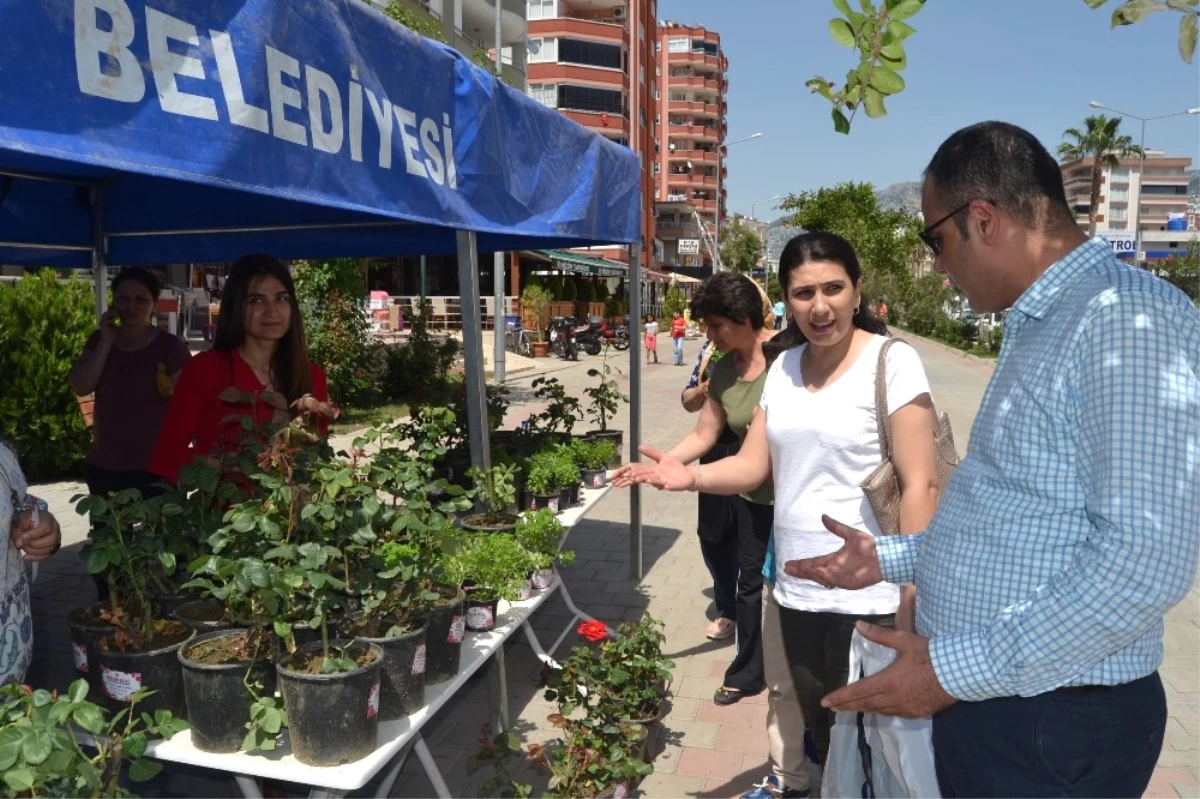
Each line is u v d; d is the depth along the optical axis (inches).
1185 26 54.8
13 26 68.8
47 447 335.3
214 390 131.2
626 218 221.1
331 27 107.2
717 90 3737.7
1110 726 64.0
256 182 93.6
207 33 87.6
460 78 141.2
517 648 194.4
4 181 177.2
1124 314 60.4
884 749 84.7
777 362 115.9
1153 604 56.7
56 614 208.5
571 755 127.4
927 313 1881.2
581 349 1090.7
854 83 67.7
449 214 136.0
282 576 85.2
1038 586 63.2
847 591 104.8
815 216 1883.6
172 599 102.8
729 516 188.9
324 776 83.0
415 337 635.5
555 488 185.3
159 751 88.0
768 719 130.1
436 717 162.6
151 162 80.1
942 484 107.0
